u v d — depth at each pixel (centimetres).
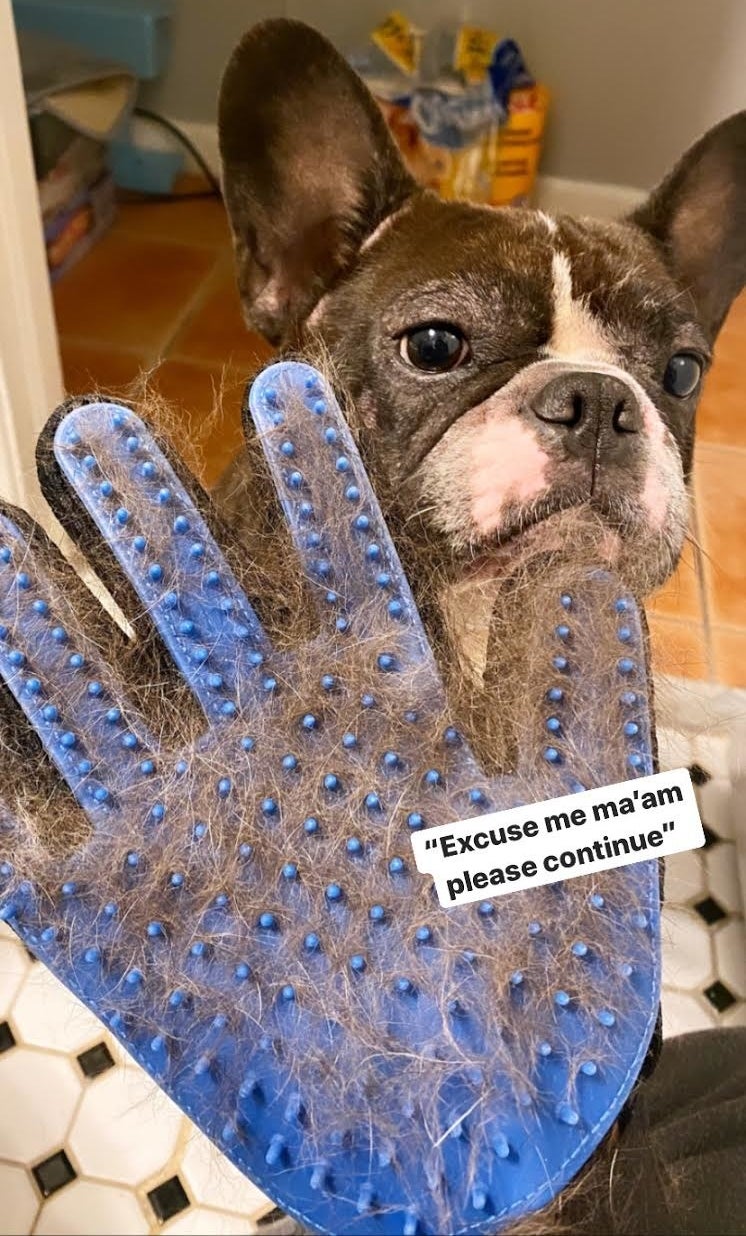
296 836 47
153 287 179
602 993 45
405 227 79
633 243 79
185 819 47
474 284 69
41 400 111
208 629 50
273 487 52
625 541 58
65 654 49
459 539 59
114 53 184
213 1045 45
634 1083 45
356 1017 44
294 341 80
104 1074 84
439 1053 43
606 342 70
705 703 108
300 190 81
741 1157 60
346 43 197
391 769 48
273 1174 43
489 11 190
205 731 50
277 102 76
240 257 83
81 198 181
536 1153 43
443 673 52
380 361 71
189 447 56
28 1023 86
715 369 175
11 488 109
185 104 202
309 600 51
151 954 46
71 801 49
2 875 46
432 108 186
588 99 197
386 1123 43
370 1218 43
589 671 50
